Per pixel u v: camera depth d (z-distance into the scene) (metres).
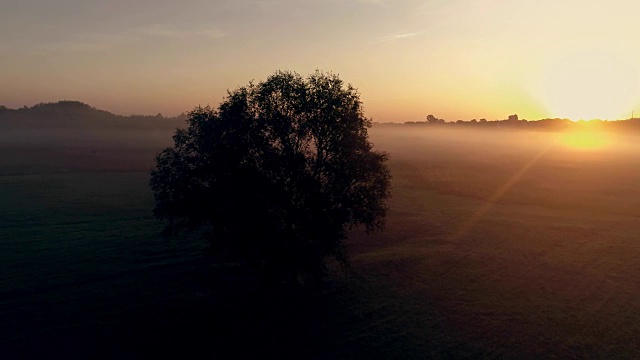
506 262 39.88
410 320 28.50
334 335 26.70
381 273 37.09
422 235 49.69
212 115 31.66
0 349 24.97
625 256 41.31
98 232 50.72
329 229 30.45
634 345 25.08
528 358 23.84
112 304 31.08
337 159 31.83
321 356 24.36
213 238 30.95
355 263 39.62
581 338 25.95
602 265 38.91
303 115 31.28
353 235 49.88
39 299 31.89
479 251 43.16
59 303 31.22
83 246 45.06
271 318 28.95
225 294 32.69
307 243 30.23
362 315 29.31
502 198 72.38
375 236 49.34
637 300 31.44
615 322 28.02
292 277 31.22
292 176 30.72
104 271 37.66
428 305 30.80
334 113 31.12
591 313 29.36
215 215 30.03
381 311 29.89
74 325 27.89
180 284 34.69
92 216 59.19
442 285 34.50
